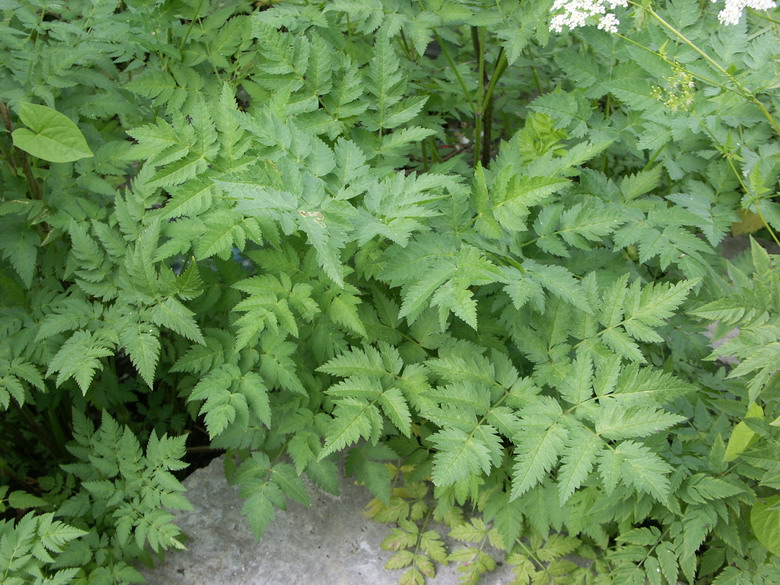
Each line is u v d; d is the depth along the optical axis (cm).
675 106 72
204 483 78
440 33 84
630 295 66
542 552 70
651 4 72
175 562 72
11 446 83
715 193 77
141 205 69
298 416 69
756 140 77
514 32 75
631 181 75
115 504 68
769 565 65
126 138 90
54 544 62
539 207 74
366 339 70
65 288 74
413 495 75
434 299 59
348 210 60
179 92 77
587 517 69
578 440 61
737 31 75
